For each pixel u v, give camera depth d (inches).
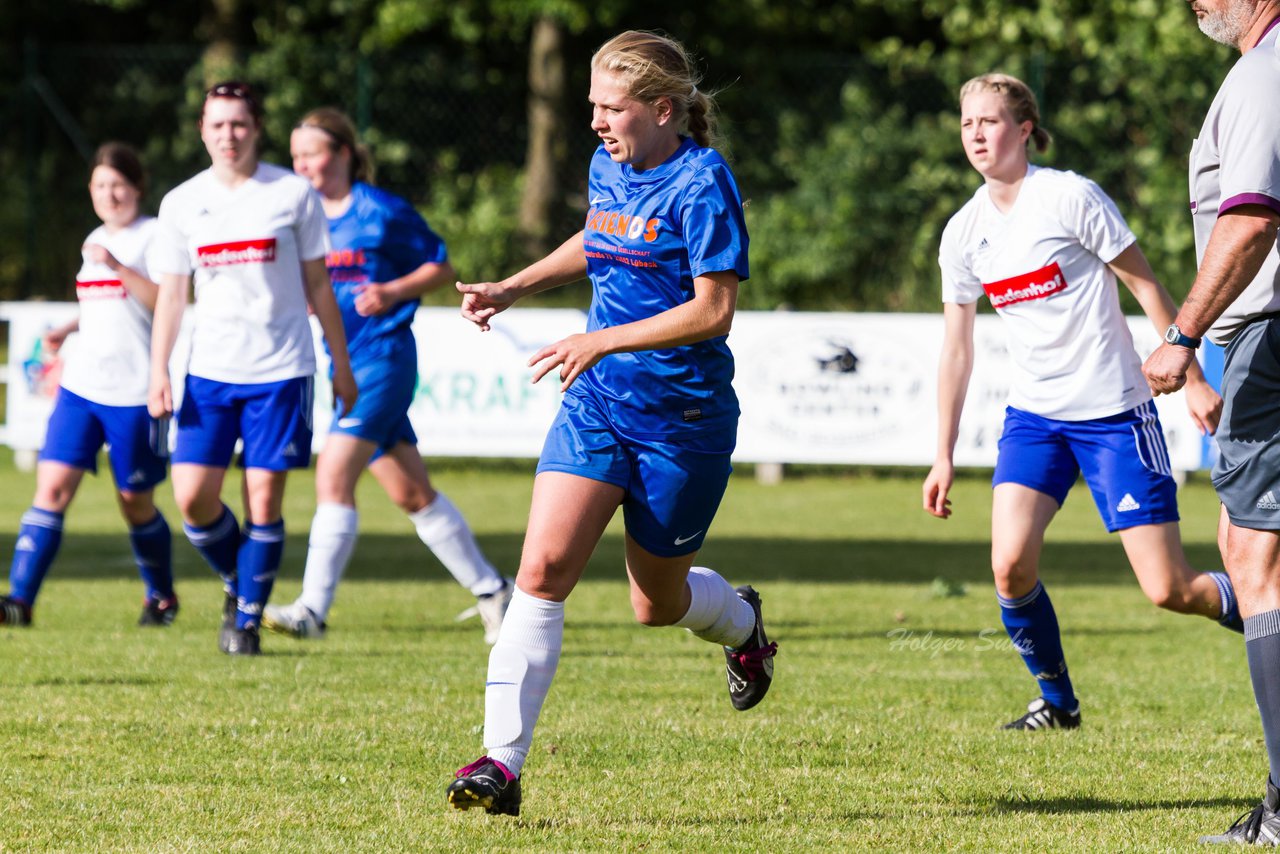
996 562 706.8
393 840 514.3
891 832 529.7
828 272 2463.1
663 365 525.7
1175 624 1078.4
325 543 951.6
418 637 996.6
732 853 501.4
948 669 884.6
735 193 519.2
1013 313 710.5
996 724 730.8
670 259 523.8
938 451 730.8
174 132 2898.6
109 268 958.4
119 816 542.3
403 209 967.0
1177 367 499.2
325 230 895.1
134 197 1008.9
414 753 647.1
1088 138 2388.0
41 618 1053.8
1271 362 515.8
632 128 521.0
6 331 2773.1
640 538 547.2
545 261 593.9
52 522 1010.1
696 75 534.9
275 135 2778.1
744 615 616.4
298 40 2974.9
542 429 1914.4
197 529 911.0
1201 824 543.5
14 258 2763.3
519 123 2800.2
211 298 884.6
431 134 2738.7
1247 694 817.5
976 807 569.0
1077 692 821.2
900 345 1927.9
